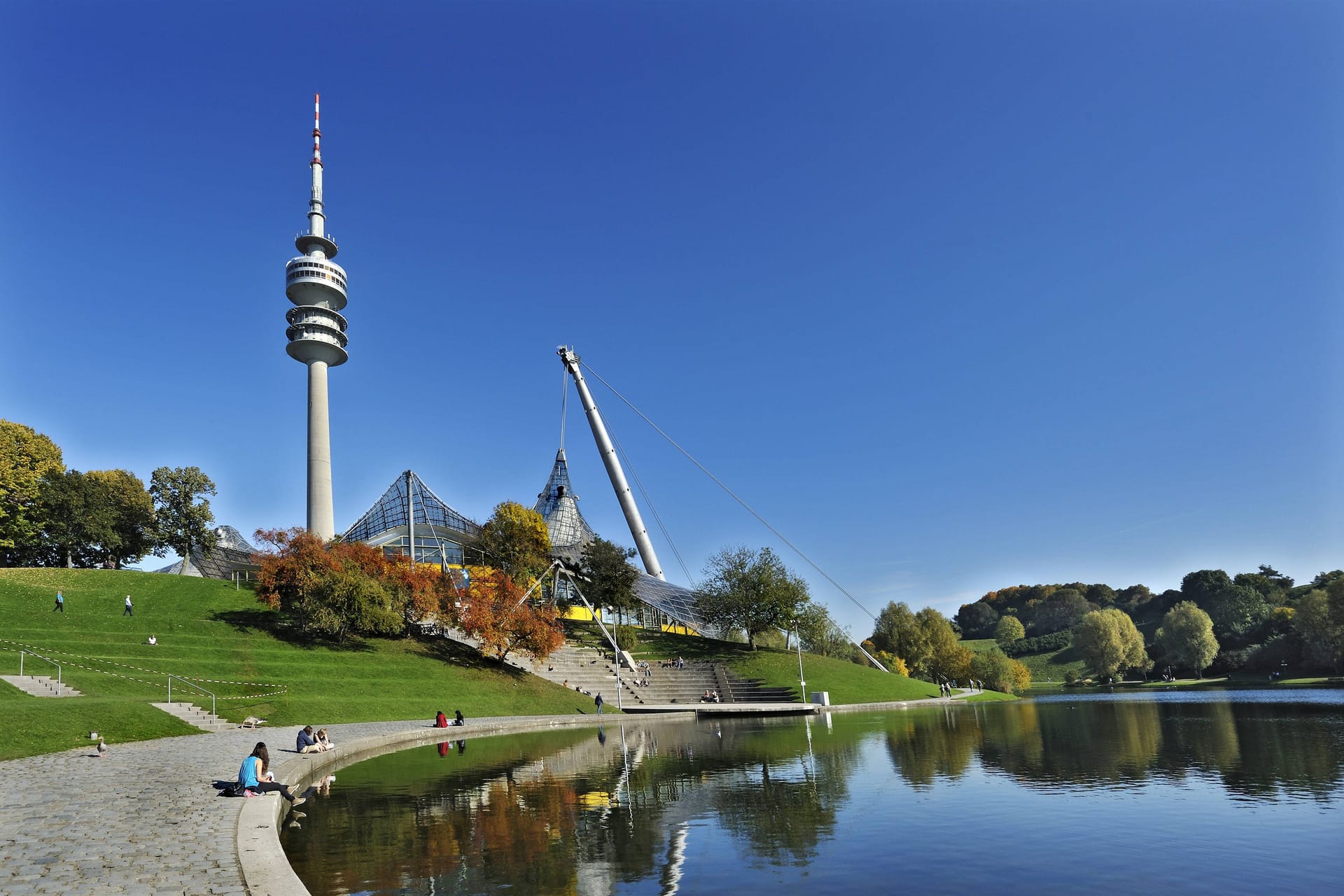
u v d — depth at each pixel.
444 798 22.62
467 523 110.06
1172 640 136.75
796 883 14.69
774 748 36.47
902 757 32.56
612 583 90.88
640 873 15.17
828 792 23.91
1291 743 35.94
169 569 101.00
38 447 77.25
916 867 15.73
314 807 21.27
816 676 85.38
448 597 68.88
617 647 79.94
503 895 13.70
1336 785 24.62
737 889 14.24
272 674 51.22
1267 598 156.50
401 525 110.38
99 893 10.36
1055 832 18.81
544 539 95.69
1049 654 185.88
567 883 14.48
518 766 29.33
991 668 127.94
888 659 115.88
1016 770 28.75
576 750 35.19
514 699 58.53
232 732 36.47
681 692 73.75
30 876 11.21
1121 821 19.95
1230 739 38.12
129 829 14.47
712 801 22.34
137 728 32.94
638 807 21.39
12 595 59.28
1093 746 36.38
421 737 38.56
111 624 56.50
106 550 82.19
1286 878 15.11
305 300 109.06
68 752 27.59
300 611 64.19
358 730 38.88
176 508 89.12
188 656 51.66
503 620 65.06
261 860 12.20
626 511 127.69
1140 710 62.31
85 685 41.03
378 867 15.30
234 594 69.12
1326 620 108.62
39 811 16.22
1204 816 20.53
